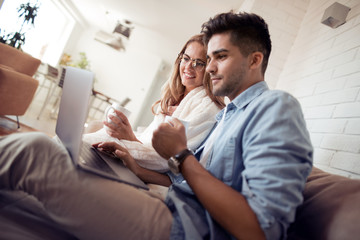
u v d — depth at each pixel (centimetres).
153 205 62
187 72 133
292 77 234
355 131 128
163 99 150
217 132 89
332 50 182
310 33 234
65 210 54
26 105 302
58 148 58
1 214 53
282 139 56
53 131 372
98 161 76
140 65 937
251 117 68
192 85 135
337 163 133
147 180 105
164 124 70
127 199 59
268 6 271
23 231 52
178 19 551
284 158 55
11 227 51
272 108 63
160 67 960
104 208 56
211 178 61
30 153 55
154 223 59
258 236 52
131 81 937
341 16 178
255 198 54
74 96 68
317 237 58
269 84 264
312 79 194
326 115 159
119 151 100
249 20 78
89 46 908
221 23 79
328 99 163
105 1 603
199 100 122
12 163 54
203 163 86
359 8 168
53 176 54
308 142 59
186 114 121
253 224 52
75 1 679
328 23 188
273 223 51
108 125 111
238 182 66
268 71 266
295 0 274
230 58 78
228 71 78
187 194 71
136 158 107
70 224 54
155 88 1127
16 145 56
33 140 56
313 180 78
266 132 59
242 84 82
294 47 260
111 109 113
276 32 268
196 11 476
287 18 271
